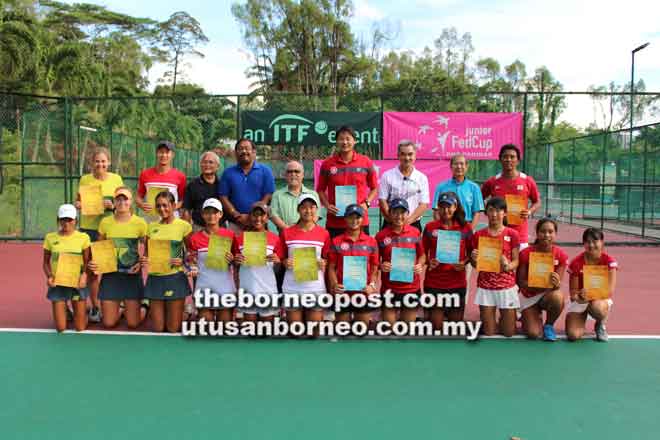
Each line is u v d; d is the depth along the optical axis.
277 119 12.07
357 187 6.18
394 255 5.63
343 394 4.22
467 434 3.60
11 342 5.46
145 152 21.64
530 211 6.31
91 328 5.94
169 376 4.57
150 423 3.74
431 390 4.30
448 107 21.83
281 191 6.28
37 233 14.80
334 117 12.05
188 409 3.95
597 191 26.97
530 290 5.64
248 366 4.81
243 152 6.26
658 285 8.95
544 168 24.45
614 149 22.77
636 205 20.41
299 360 4.97
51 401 4.09
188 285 5.83
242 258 5.62
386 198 6.38
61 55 26.27
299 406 4.01
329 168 6.27
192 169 24.52
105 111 26.86
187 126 24.89
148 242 5.67
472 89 45.59
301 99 18.36
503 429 3.67
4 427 3.69
